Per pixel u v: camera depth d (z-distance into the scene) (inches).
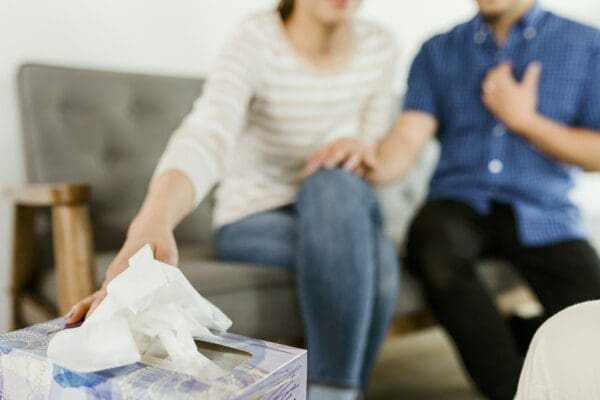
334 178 33.0
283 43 40.0
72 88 47.8
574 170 45.4
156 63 58.3
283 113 40.6
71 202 32.7
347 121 44.3
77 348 15.0
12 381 15.9
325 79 41.5
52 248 45.1
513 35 44.6
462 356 35.4
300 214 33.0
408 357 58.0
